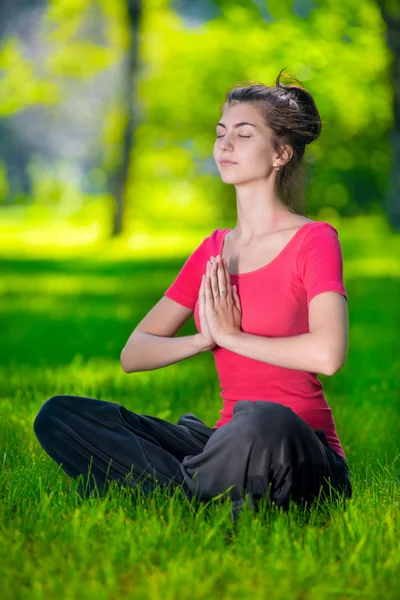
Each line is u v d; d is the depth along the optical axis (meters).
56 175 77.69
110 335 17.09
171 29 49.38
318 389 5.84
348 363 13.25
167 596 4.25
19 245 47.94
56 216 68.44
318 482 5.52
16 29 66.19
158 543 4.96
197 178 58.00
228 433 5.42
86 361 13.83
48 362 13.67
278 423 5.34
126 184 47.72
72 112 68.88
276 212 5.93
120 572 4.70
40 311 21.55
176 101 49.62
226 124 5.98
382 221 48.34
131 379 11.62
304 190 6.12
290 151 5.97
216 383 11.48
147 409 9.55
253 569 4.65
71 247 45.88
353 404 9.92
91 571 4.68
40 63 57.34
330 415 5.88
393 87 36.75
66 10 48.72
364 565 4.68
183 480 5.67
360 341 15.53
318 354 5.46
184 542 4.95
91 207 64.12
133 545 4.84
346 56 39.09
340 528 5.13
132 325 18.62
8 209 78.94
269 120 5.90
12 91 51.84
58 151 77.69
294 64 39.22
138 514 5.37
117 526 5.18
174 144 53.25
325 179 53.12
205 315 5.84
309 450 5.39
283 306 5.73
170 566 4.64
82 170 81.94
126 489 5.71
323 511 5.54
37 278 30.25
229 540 5.25
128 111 47.25
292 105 5.96
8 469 6.79
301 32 39.72
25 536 5.18
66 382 11.29
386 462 7.19
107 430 5.88
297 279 5.73
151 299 23.83
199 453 6.04
